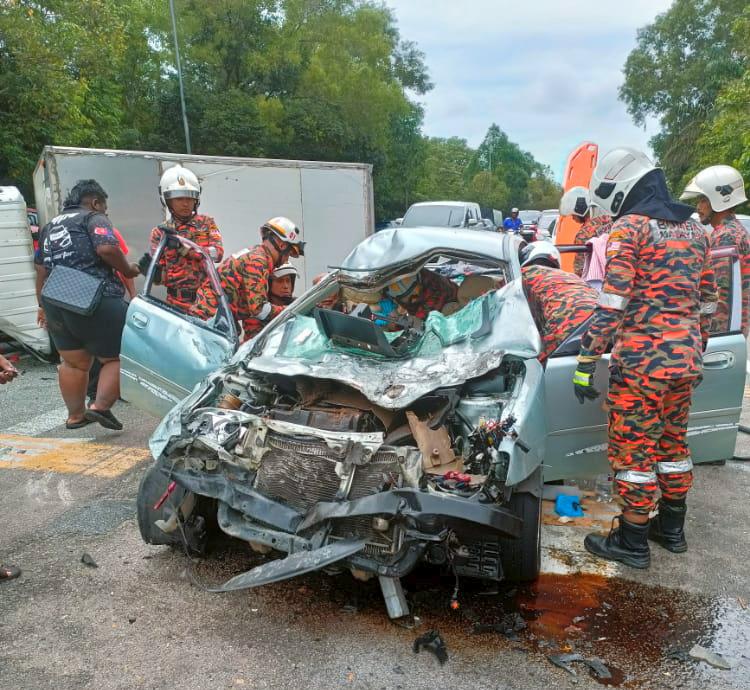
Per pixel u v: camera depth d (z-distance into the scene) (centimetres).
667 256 298
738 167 1930
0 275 727
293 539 264
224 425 288
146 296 416
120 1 2270
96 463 452
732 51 3772
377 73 3184
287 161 1002
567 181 829
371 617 279
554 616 282
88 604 285
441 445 274
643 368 300
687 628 276
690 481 336
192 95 2495
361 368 318
